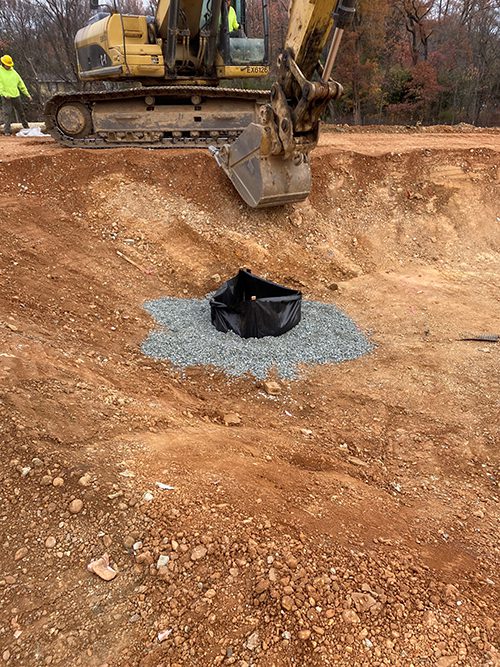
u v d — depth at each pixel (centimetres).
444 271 961
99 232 830
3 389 393
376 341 691
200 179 952
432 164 1138
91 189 892
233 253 870
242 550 290
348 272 919
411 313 779
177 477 349
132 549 288
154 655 238
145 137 1017
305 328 673
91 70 1038
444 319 761
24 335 512
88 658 237
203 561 282
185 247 859
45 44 2622
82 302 654
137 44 932
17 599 265
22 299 605
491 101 2773
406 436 502
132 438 390
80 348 549
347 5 571
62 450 352
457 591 302
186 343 613
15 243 709
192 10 925
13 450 345
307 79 693
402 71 2631
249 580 274
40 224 779
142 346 601
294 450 449
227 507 324
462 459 473
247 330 635
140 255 818
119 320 645
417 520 386
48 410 389
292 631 251
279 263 890
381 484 433
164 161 959
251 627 252
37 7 2517
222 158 902
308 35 641
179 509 314
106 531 298
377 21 2367
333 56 618
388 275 930
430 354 659
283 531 314
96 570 277
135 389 498
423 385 589
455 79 2684
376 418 527
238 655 239
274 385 558
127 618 254
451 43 2769
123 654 238
